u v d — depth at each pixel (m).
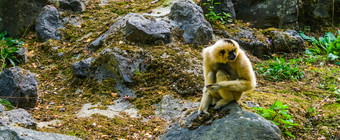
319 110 7.21
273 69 9.27
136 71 8.16
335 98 7.78
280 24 12.17
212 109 5.75
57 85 8.48
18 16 11.09
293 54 10.98
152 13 10.95
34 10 11.25
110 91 7.91
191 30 9.83
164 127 6.45
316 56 10.62
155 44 9.12
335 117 6.87
